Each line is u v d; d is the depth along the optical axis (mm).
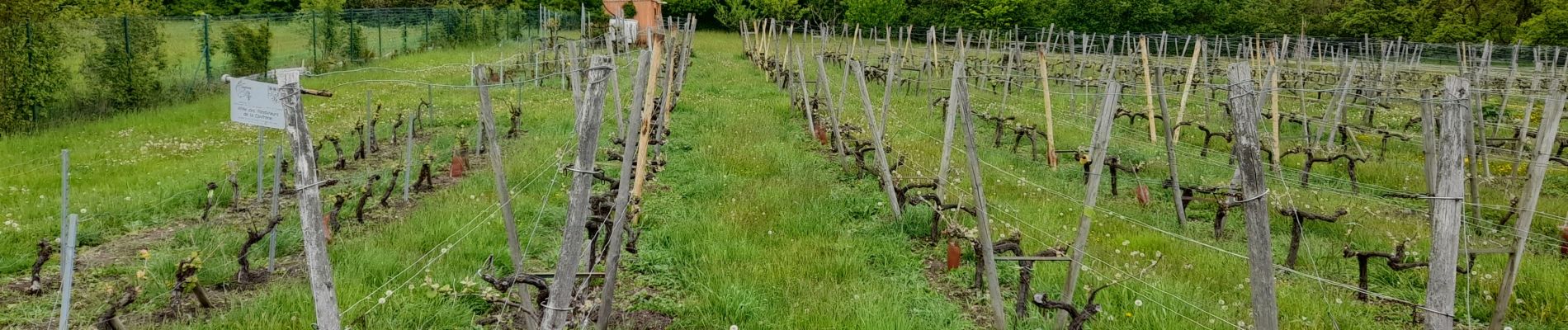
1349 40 45875
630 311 6488
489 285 6539
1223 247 8625
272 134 14367
